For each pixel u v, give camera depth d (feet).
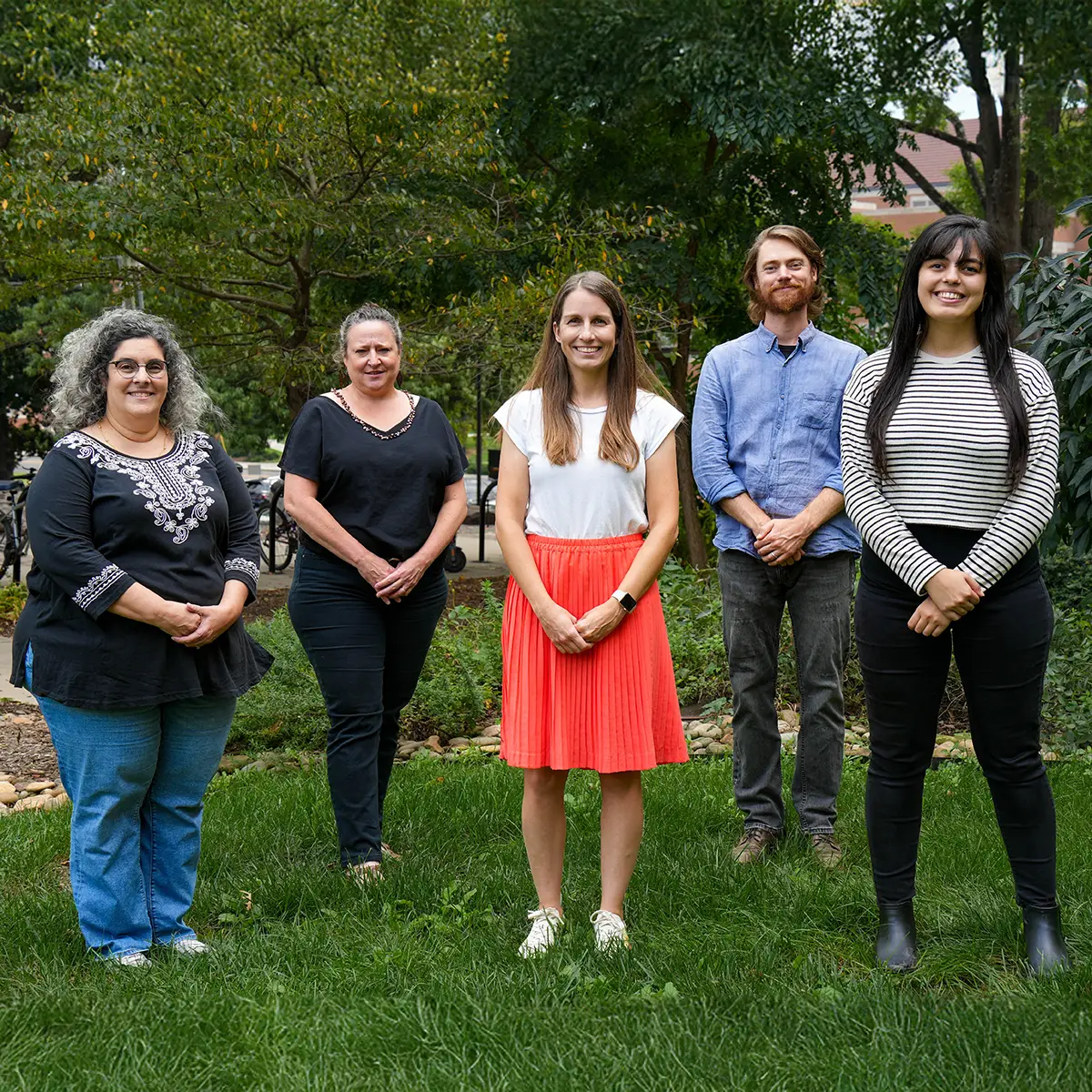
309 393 36.83
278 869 12.68
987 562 9.31
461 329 33.27
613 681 10.33
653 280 37.04
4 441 73.36
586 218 34.19
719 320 41.60
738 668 13.35
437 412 13.94
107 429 10.57
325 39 30.45
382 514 13.25
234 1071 8.30
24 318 64.34
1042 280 16.44
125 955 10.43
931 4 43.24
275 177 30.81
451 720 19.99
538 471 10.63
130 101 29.07
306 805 14.93
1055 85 43.04
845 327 42.45
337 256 35.12
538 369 10.99
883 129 37.91
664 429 10.79
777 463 13.09
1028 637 9.55
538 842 10.82
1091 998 8.97
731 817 14.21
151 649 10.19
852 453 10.16
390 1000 9.30
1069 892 11.43
